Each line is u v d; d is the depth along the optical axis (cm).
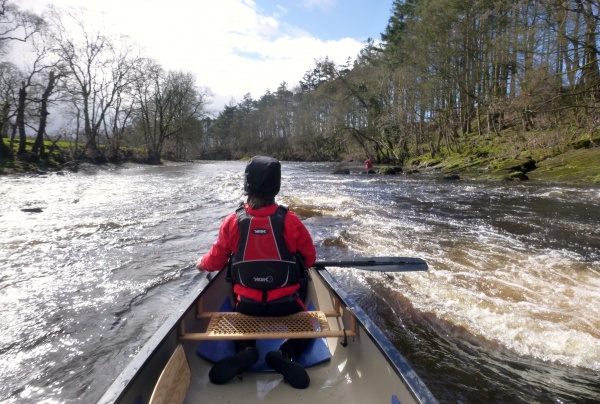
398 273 573
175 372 214
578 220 950
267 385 247
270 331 254
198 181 2028
